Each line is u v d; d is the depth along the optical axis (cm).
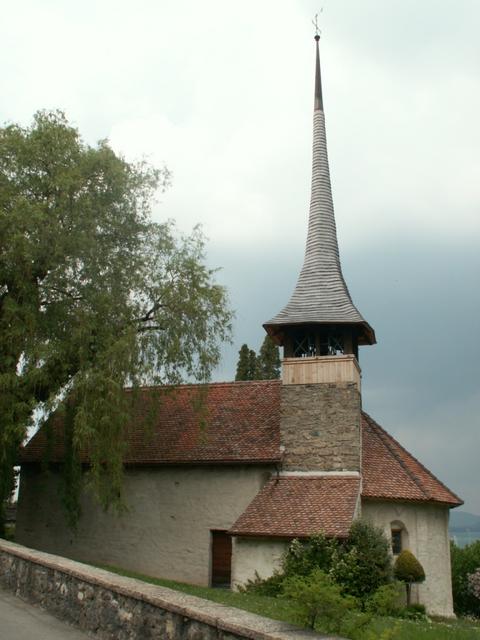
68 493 2067
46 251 1892
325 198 2609
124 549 2309
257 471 2200
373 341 2481
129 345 1875
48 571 1098
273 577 1803
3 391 1789
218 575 2162
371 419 2441
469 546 2798
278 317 2330
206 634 694
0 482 1988
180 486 2291
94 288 1977
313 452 2153
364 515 2070
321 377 2220
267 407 2442
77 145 2069
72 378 1891
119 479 1897
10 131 2033
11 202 1867
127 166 2161
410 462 2289
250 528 1928
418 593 1997
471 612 2520
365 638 800
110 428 1838
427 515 2097
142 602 815
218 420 2427
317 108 2809
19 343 1847
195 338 2084
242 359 4109
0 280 1886
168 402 2597
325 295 2377
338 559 1744
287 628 645
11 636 891
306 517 1925
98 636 900
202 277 2112
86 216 1956
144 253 2120
